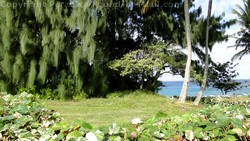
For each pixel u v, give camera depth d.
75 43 11.09
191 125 1.47
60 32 10.49
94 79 11.44
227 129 1.39
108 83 12.23
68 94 10.97
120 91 12.13
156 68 11.38
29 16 10.78
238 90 13.62
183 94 10.27
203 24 12.10
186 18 10.09
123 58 11.60
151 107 9.20
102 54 11.47
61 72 11.20
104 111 8.17
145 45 11.55
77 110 8.22
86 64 11.37
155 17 12.08
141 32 12.77
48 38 10.55
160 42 11.76
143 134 1.37
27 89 10.78
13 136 1.54
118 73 12.23
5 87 10.76
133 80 13.07
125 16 12.11
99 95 11.80
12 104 2.25
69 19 10.40
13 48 10.87
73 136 1.33
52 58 10.70
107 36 12.01
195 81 11.80
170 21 11.96
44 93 11.00
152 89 12.80
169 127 1.47
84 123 1.40
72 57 10.89
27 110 1.92
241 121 1.52
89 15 10.53
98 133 1.30
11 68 10.66
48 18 10.51
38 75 10.89
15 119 1.73
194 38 12.00
